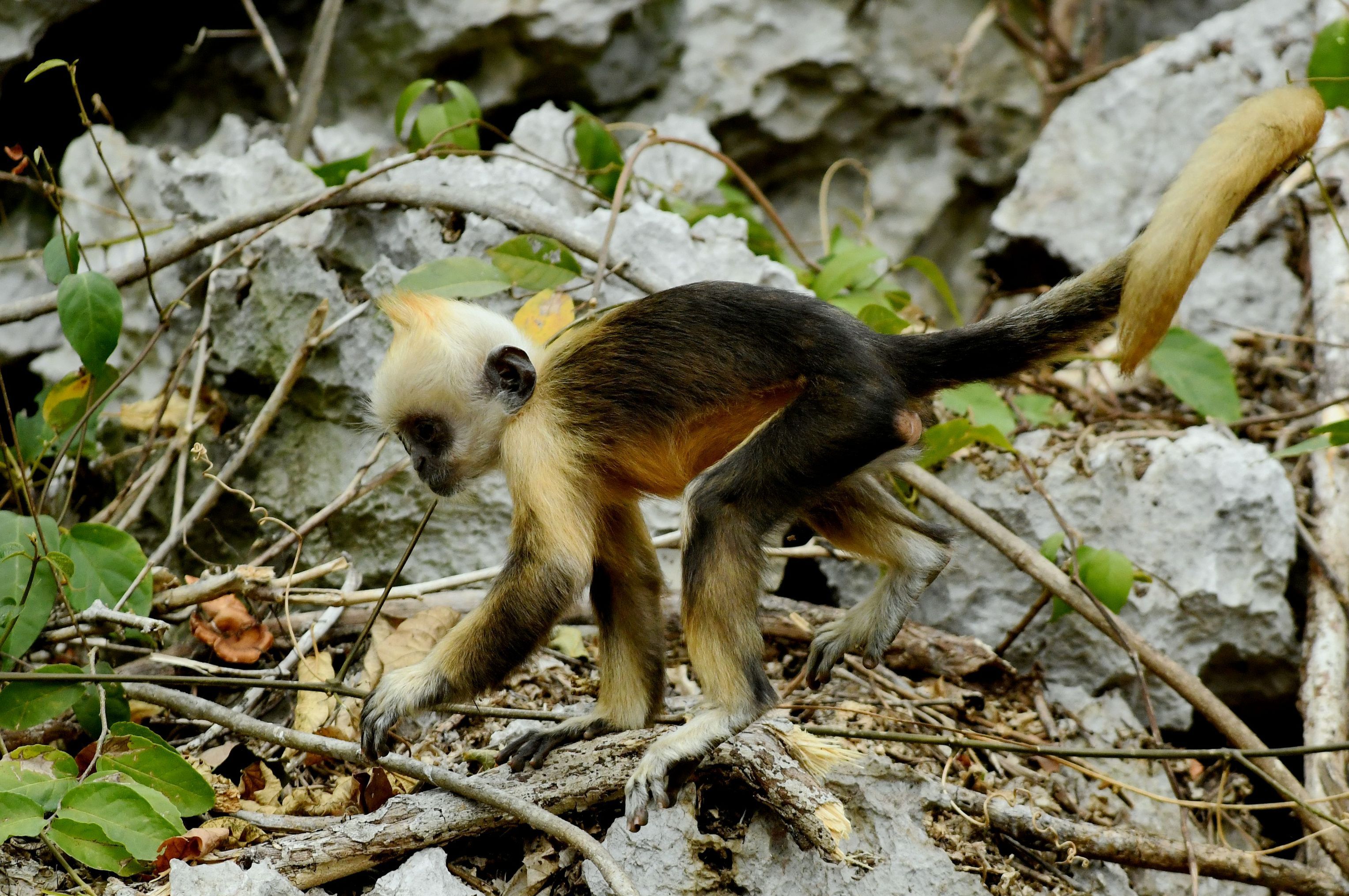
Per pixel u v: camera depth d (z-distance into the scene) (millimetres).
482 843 6215
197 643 7566
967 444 8312
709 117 12742
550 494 6297
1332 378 9297
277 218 8773
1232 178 5500
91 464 9289
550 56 12180
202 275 8477
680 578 6512
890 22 13117
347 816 6449
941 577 8508
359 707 7184
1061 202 11266
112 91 11992
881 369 6152
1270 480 8250
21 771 6121
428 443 6750
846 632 6766
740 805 6246
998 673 7801
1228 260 10461
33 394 10984
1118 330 6676
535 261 8430
